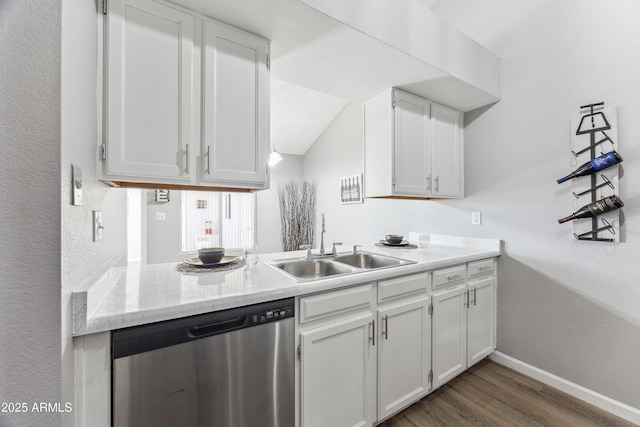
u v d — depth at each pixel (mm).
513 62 2082
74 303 768
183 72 1188
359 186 3775
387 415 1474
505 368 2090
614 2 1638
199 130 1234
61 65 683
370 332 1418
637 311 1571
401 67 1685
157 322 897
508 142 2117
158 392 893
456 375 1843
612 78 1645
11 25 632
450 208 2527
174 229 4211
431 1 2576
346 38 1415
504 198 2145
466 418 1562
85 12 895
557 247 1877
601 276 1696
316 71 1736
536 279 1977
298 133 4613
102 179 1039
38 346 655
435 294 1730
